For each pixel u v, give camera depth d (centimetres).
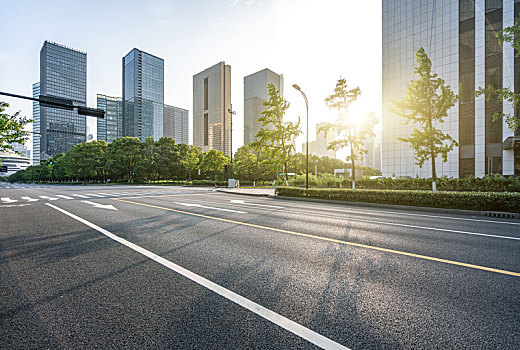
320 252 495
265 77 11475
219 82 8944
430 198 1166
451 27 2630
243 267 413
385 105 3194
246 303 295
